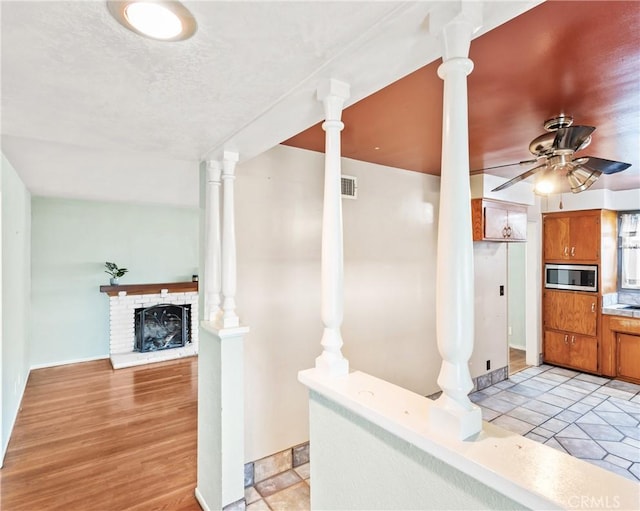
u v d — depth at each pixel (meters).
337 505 1.22
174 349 5.73
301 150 2.73
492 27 0.96
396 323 3.38
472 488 0.79
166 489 2.45
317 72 1.22
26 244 4.39
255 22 0.95
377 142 2.55
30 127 1.76
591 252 4.64
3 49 1.08
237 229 2.44
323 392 1.21
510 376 4.62
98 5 0.88
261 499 2.33
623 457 2.78
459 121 0.88
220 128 1.76
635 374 4.34
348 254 3.05
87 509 2.24
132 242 5.82
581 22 1.17
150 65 1.18
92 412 3.62
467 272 0.87
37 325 5.03
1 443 2.72
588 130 1.89
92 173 3.49
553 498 0.64
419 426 0.90
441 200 0.90
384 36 1.00
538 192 2.52
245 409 2.48
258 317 2.54
